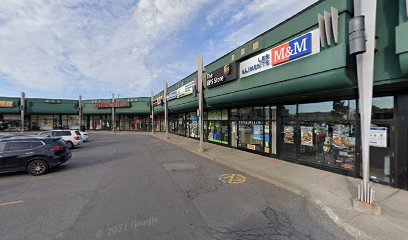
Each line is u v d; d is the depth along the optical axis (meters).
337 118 8.11
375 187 6.48
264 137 11.93
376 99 6.88
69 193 6.49
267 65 8.73
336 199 5.64
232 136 15.20
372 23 4.72
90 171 9.35
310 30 7.06
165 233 4.16
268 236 4.05
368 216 4.68
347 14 6.05
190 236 4.05
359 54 4.91
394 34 5.43
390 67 5.49
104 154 14.02
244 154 12.52
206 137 19.59
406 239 3.83
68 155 10.06
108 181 7.73
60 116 38.19
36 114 36.00
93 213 5.07
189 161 11.36
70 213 5.07
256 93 9.53
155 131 38.50
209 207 5.38
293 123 10.07
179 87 20.78
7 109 32.50
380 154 6.81
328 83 6.45
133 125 39.97
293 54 7.43
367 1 4.77
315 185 6.77
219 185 7.15
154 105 32.00
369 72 4.77
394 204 5.28
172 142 20.39
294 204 5.54
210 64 13.98
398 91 6.36
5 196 6.29
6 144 8.72
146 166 10.20
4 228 4.39
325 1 6.58
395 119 6.43
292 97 8.88
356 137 7.41
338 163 8.11
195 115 22.28
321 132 8.75
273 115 11.25
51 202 5.78
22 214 5.04
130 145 19.03
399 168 6.36
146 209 5.28
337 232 4.19
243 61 10.40
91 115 40.59
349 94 7.54
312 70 6.78
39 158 8.79
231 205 5.50
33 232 4.23
